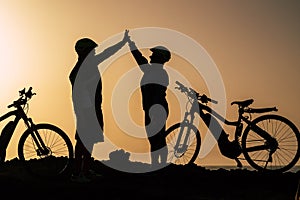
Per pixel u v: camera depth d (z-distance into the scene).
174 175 11.39
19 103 11.27
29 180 10.98
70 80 11.05
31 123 11.14
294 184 11.14
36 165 11.84
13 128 11.29
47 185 10.62
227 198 10.14
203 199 9.98
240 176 11.51
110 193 10.17
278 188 10.95
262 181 11.32
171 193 10.25
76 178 10.80
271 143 11.72
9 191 10.31
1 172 11.67
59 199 9.96
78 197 10.04
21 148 11.05
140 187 10.54
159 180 11.05
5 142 11.33
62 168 11.51
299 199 9.49
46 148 11.05
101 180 10.91
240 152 11.88
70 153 11.08
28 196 10.11
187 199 9.94
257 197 10.30
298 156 11.70
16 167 12.18
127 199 9.92
